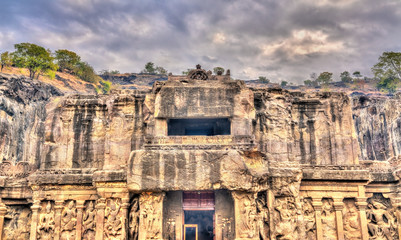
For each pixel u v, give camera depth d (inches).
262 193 1042.7
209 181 930.7
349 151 1177.4
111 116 1141.7
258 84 5447.8
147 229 957.2
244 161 948.6
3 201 1163.3
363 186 1117.1
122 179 1023.6
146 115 1128.2
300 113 1221.1
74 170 1115.3
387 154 1955.0
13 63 2628.0
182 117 1027.3
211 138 997.2
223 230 1027.9
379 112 2073.1
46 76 2844.5
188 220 1368.1
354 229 1096.8
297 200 1037.8
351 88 4835.1
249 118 1039.0
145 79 5260.8
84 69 3811.5
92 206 1089.4
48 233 1073.5
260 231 973.8
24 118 1593.3
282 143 1132.5
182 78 1130.7
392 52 3312.0
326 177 1097.4
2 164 1194.0
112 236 1015.6
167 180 933.8
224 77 1137.4
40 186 1087.6
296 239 1012.5
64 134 1166.3
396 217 1147.3
